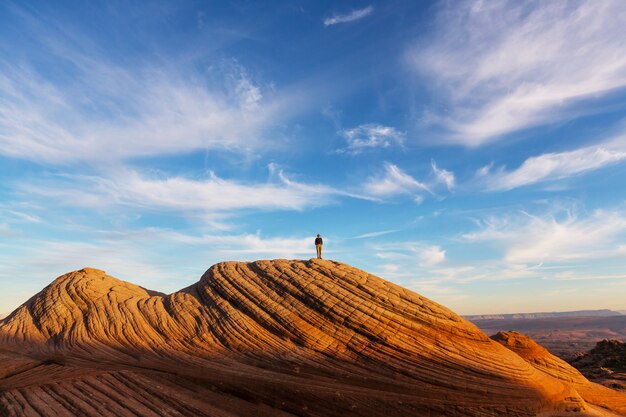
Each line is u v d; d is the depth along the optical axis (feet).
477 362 66.90
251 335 75.51
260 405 59.31
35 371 68.49
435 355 67.87
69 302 92.32
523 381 64.03
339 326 74.28
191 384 63.57
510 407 59.77
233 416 55.72
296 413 57.98
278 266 93.76
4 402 57.82
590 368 140.67
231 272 94.94
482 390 61.52
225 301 85.97
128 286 106.11
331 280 85.61
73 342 79.15
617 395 80.12
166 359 71.82
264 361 69.05
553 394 63.62
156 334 80.38
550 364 84.69
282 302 81.51
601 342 160.76
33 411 54.95
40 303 94.53
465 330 73.72
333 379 63.57
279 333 75.20
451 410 58.39
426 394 60.49
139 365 69.87
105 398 58.70
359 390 60.85
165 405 57.36
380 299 78.48
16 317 92.17
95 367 69.26
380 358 67.51
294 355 69.72
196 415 55.26
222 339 75.92
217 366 68.39
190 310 86.43
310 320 76.18
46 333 84.94
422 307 77.10
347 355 69.00
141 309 88.89
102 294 96.17
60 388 61.67
